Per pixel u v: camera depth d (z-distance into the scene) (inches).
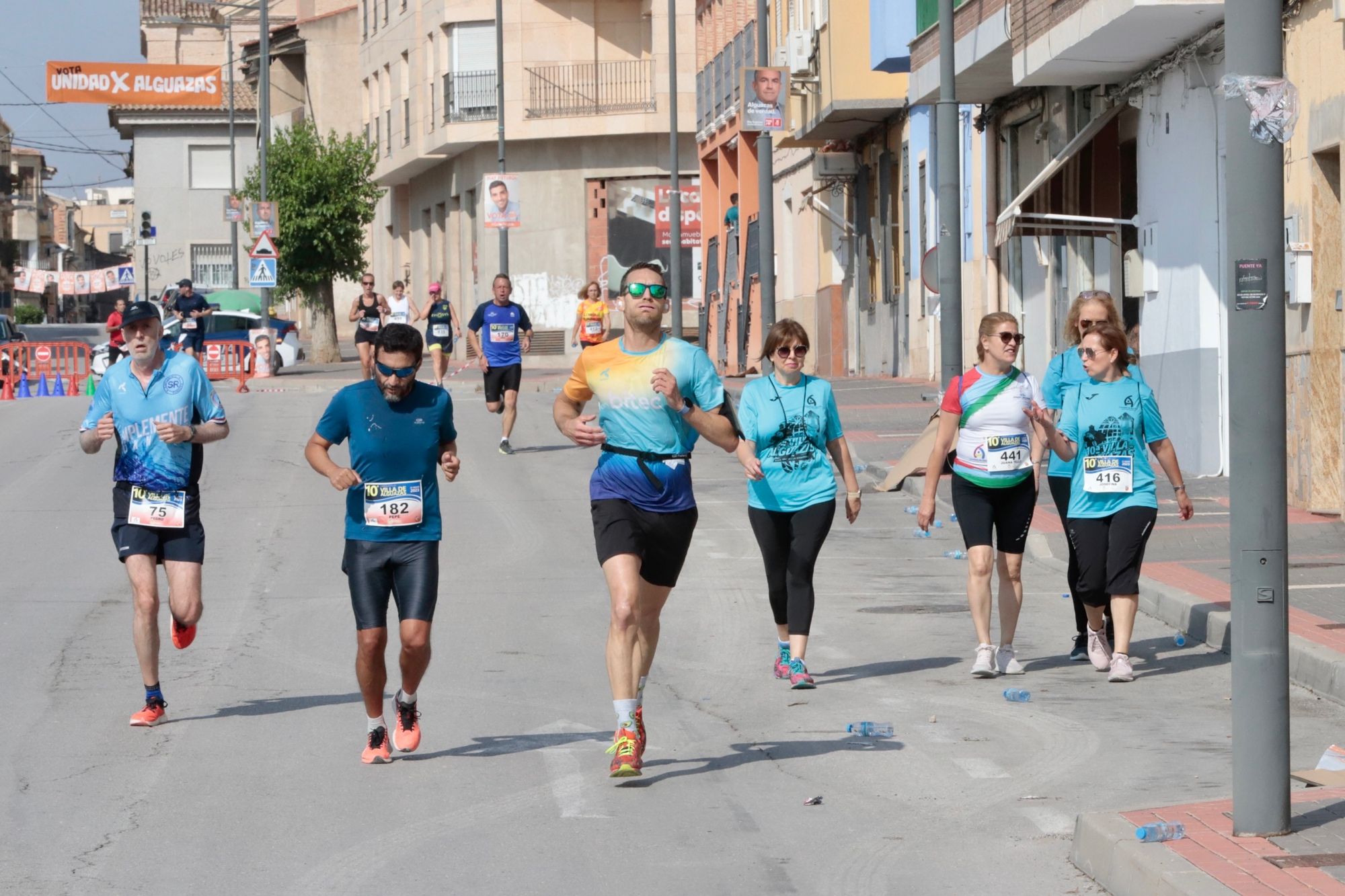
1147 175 1023.0
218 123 4163.4
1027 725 456.1
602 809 374.9
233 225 3255.4
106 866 333.7
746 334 2229.3
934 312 1082.1
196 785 395.2
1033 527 805.2
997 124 1336.1
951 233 1039.0
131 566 457.1
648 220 2655.0
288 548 794.2
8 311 5762.8
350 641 581.3
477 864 334.6
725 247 2401.6
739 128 2217.0
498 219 2385.6
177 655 558.6
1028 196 1099.3
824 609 639.8
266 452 1170.6
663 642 575.8
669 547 400.5
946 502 911.7
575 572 721.6
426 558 414.6
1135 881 305.3
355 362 2883.9
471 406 1567.4
